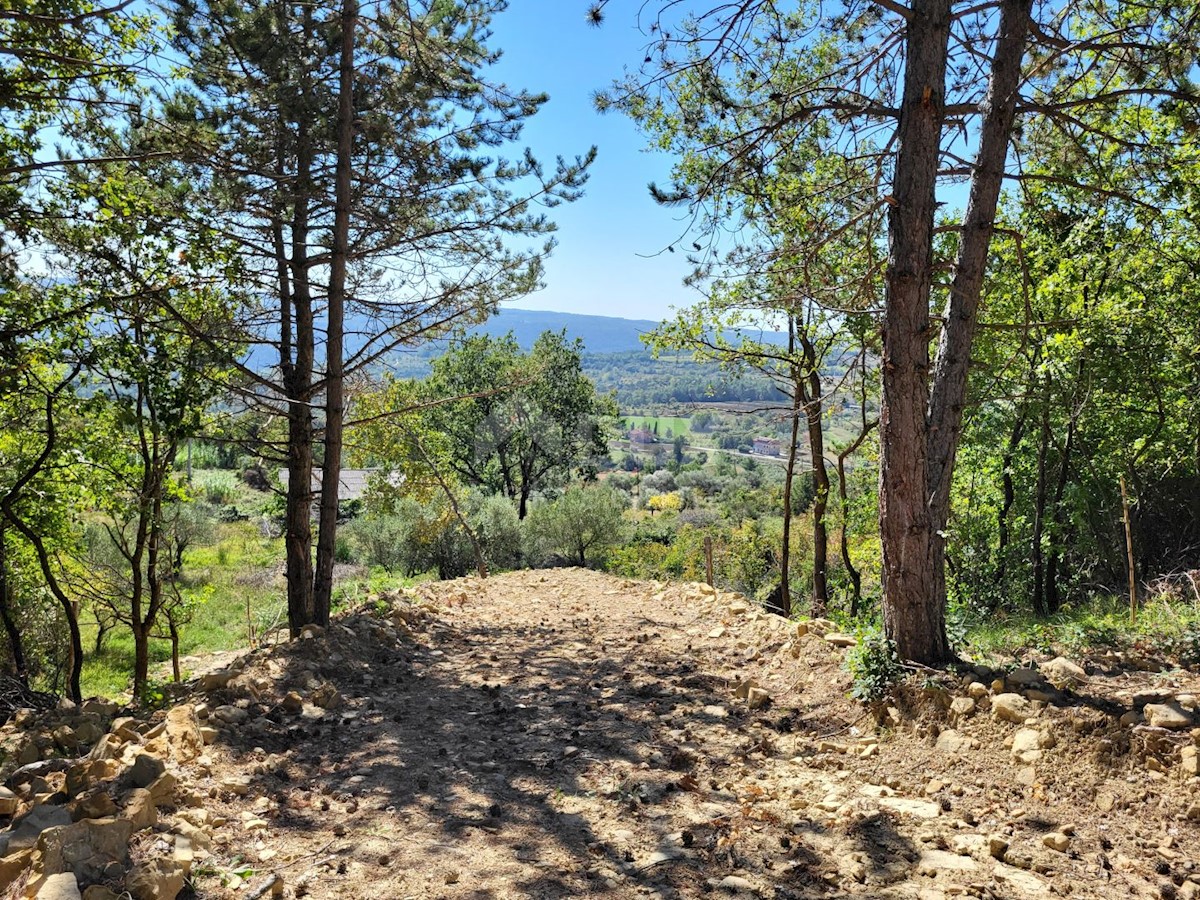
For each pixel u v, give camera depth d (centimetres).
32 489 1130
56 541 1245
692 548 3056
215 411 1115
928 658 635
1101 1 783
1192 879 381
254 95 985
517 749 615
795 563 2555
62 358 990
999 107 655
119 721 573
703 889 392
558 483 4469
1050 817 454
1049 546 1420
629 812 490
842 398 1266
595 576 1786
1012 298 1294
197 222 939
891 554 647
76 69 901
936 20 609
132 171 942
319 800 504
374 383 1294
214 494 4169
